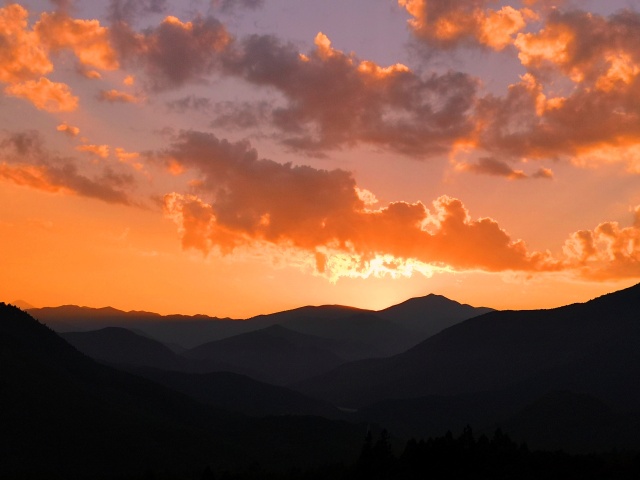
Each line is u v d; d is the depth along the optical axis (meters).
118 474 115.75
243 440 157.50
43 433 122.62
